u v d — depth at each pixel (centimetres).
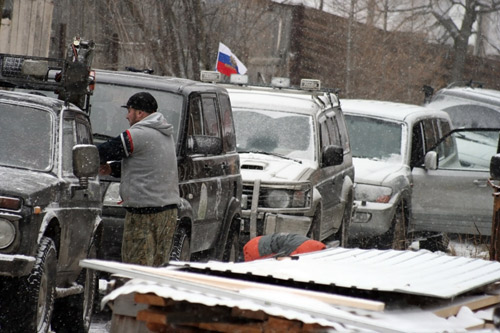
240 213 2066
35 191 1303
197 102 1886
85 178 1447
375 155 2808
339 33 5109
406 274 928
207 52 4053
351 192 2602
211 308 756
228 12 4150
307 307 724
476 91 3838
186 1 3969
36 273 1284
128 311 793
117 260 1698
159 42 3903
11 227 1261
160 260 1566
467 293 959
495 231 1714
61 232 1384
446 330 769
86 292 1549
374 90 5116
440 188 2755
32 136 1443
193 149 1802
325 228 2411
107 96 1892
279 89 2575
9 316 1277
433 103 3866
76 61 1534
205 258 1964
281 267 905
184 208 1711
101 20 3916
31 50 3028
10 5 2814
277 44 4988
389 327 709
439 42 6156
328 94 2602
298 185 2194
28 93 1515
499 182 1722
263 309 714
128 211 1554
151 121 1541
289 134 2370
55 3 3794
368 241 2714
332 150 2339
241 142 2369
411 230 2788
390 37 5331
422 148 2839
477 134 3122
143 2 3928
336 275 872
